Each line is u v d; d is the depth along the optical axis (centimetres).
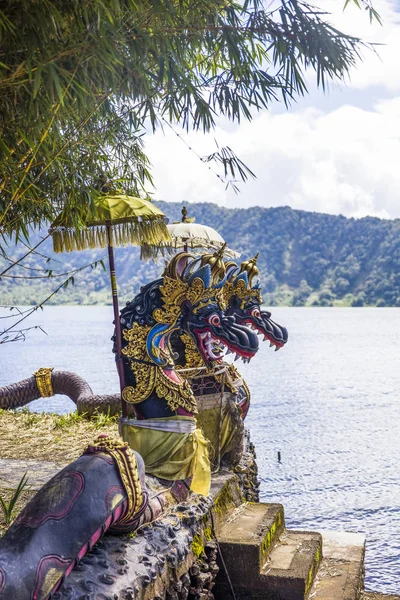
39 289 10756
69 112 481
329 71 504
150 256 636
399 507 1377
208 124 538
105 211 532
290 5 480
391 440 2131
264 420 2528
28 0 393
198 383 636
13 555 363
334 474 1659
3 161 457
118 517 420
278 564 551
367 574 1053
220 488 593
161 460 525
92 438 850
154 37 475
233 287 682
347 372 4662
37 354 5303
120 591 390
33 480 641
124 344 532
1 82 416
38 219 586
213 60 594
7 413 1029
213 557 513
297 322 14612
